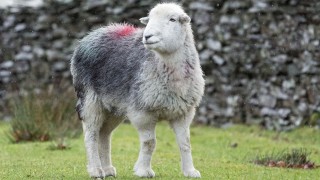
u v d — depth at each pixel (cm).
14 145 3131
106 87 2098
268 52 3809
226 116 3950
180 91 1977
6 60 4503
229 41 3944
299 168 2472
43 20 4456
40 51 4434
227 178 2117
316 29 3681
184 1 4078
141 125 2025
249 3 3881
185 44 1995
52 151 2912
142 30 2141
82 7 4362
